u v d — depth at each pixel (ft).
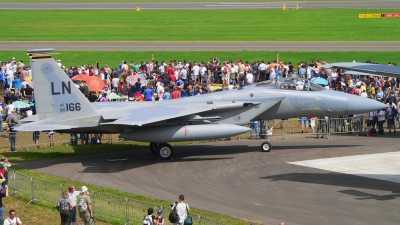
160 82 252.21
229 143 201.87
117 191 142.72
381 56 364.58
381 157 174.81
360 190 140.67
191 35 464.24
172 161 175.94
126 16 586.45
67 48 404.77
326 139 205.05
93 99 232.12
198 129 173.47
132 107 184.14
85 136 205.05
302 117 204.13
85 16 586.86
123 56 375.04
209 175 157.99
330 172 158.51
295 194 138.31
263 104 185.88
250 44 418.51
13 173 148.05
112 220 123.44
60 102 173.58
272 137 210.79
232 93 188.55
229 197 136.87
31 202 137.28
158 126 174.91
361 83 250.37
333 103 187.83
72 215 119.85
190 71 294.05
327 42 424.46
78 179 156.15
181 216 111.65
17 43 422.41
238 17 572.92
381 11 597.11
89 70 282.56
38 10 637.71
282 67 289.33
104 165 172.45
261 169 163.32
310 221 118.42
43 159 181.68
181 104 184.34
